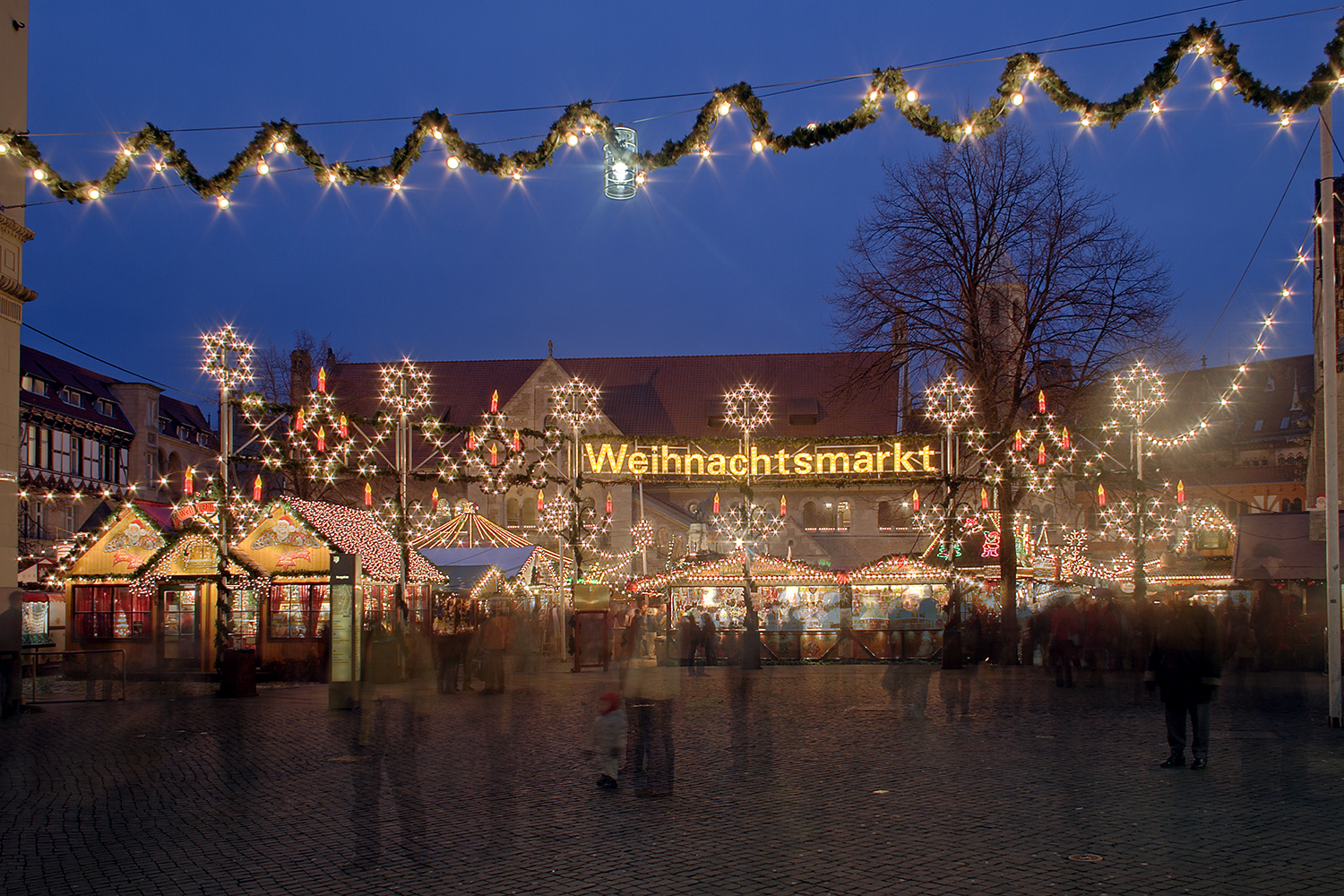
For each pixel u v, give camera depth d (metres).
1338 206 17.95
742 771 12.84
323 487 43.34
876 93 13.48
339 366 68.06
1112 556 49.44
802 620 33.78
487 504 64.31
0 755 14.63
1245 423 76.25
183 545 29.55
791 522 62.22
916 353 34.94
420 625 33.22
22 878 8.44
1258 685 23.98
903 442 31.44
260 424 30.64
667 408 71.69
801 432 69.12
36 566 31.06
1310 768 12.69
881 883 7.99
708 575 34.69
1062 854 8.77
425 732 16.66
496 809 10.78
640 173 14.30
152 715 19.36
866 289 35.16
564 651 36.22
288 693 24.23
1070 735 15.77
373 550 30.39
